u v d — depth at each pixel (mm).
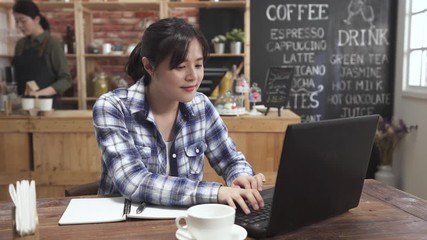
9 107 3086
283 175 972
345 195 1184
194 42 1289
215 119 1621
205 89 3117
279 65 4340
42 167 3049
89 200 1313
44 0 4191
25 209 908
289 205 1026
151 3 4023
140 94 1448
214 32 4340
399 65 4152
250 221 1088
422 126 3637
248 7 3949
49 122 2996
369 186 1524
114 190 1421
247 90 3293
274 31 4312
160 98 1460
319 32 4316
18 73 3889
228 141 1631
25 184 934
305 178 1022
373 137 1173
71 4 4059
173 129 1523
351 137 1090
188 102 1426
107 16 4480
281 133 2988
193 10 4410
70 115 3057
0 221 1164
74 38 4273
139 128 1438
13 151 3053
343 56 4340
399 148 4062
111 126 1364
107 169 1377
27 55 3861
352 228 1104
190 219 932
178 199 1220
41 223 1128
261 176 1396
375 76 4355
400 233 1072
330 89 4375
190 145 1537
